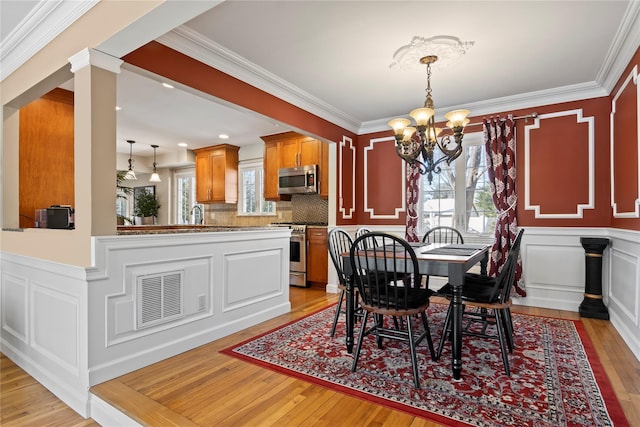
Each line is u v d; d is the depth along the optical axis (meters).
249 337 2.72
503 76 3.16
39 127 3.24
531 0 2.04
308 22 2.29
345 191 4.58
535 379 1.99
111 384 1.93
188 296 2.47
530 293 3.73
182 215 7.29
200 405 1.74
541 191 3.67
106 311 1.96
